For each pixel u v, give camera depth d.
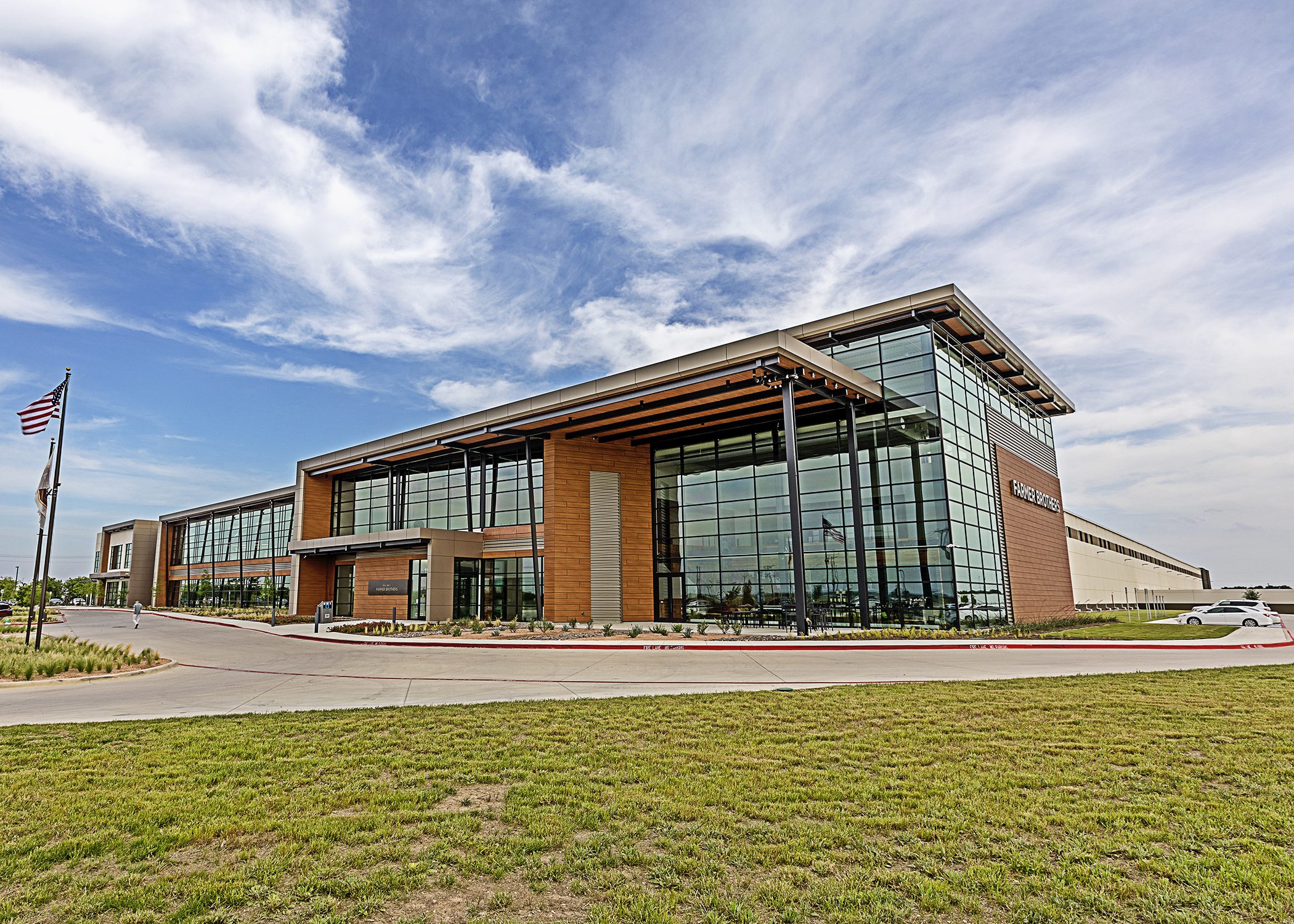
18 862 4.98
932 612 26.95
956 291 27.75
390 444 40.72
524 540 36.59
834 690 12.14
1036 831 5.34
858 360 30.23
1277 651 19.83
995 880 4.53
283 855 5.11
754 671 15.62
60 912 4.25
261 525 60.09
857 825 5.54
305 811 6.05
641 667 16.72
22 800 6.34
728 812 5.92
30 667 16.08
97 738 8.93
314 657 20.58
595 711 10.41
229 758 7.83
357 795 6.45
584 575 33.69
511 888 4.58
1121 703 10.32
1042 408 40.94
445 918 4.20
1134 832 5.27
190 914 4.24
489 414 34.78
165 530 73.62
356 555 41.50
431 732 9.09
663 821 5.72
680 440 35.47
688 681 14.27
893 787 6.47
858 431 30.12
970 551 28.70
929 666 16.20
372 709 10.98
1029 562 34.72
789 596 30.92
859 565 27.80
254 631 32.47
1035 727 8.78
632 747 8.17
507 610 36.59
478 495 40.56
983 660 17.48
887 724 9.20
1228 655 18.64
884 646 21.03
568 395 31.38
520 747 8.22
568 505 34.00
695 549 34.22
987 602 29.33
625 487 35.69
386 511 45.81
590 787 6.63
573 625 28.52
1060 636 24.33
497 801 6.35
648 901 4.32
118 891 4.53
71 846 5.24
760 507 32.50
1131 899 4.26
